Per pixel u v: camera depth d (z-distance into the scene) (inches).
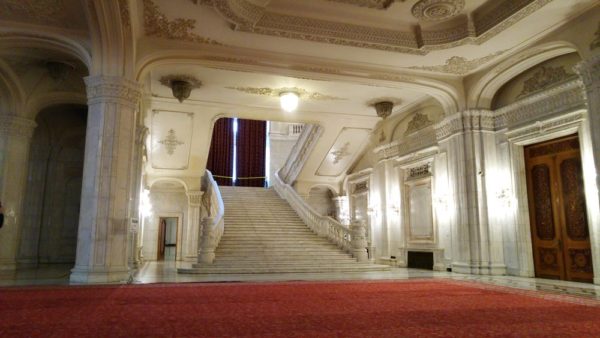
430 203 491.2
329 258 471.8
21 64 392.5
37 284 290.4
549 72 369.1
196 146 584.4
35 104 428.8
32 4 293.4
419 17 334.0
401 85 415.5
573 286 303.6
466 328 156.2
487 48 358.3
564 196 358.3
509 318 176.7
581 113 335.0
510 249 397.7
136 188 428.8
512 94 409.1
